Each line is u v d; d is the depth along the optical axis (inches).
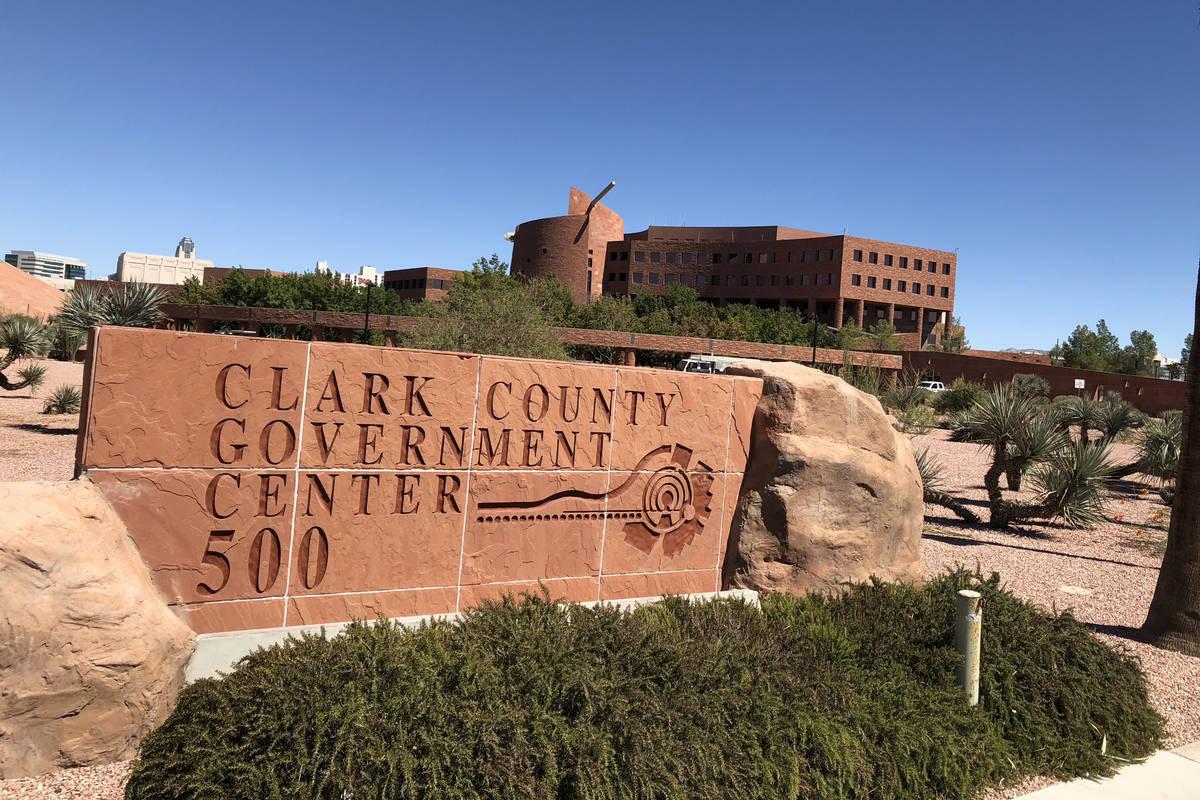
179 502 199.2
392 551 228.5
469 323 981.2
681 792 159.9
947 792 195.8
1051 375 2149.4
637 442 275.3
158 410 196.2
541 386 253.4
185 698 164.9
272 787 139.1
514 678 174.9
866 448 312.0
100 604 169.6
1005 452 564.4
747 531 294.5
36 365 939.3
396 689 161.6
